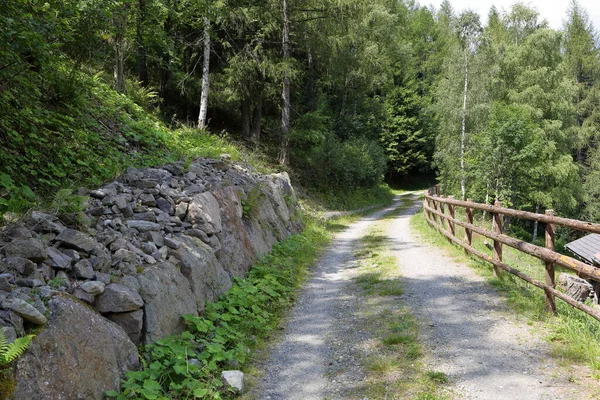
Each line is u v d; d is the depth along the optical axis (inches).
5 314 107.3
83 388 113.1
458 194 1182.9
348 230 639.1
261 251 320.5
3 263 126.4
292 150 1047.6
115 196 210.4
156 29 534.0
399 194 1833.2
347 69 1162.6
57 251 144.9
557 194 1116.5
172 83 796.0
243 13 723.4
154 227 204.5
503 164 919.7
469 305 221.3
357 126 1428.4
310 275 322.0
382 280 285.7
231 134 896.3
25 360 102.2
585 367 148.2
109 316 141.8
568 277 407.2
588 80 1713.8
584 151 1649.9
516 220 1317.7
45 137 237.6
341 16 790.5
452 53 1198.3
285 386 154.3
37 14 207.9
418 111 2011.6
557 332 179.6
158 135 402.9
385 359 167.0
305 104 1160.2
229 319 193.5
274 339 198.5
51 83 270.2
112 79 554.9
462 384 143.6
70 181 220.7
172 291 171.6
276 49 827.4
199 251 214.4
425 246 405.7
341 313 229.5
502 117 920.9
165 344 150.4
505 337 178.2
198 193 266.4
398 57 1619.1
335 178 1109.7
